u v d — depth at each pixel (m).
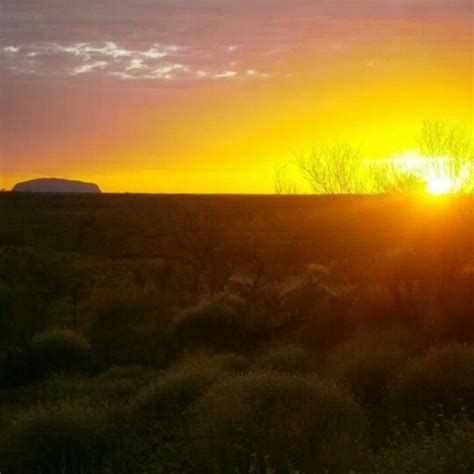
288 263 39.06
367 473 9.12
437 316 20.39
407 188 32.28
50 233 77.25
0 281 30.00
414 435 10.78
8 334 25.91
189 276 40.84
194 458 10.45
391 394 14.11
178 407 13.91
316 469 9.65
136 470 10.62
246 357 21.83
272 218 50.34
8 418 15.70
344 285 28.48
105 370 23.39
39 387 20.78
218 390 13.33
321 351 20.95
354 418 12.27
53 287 37.31
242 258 40.41
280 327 25.25
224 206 80.19
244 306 26.77
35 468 11.79
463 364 13.97
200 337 25.50
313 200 45.66
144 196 113.06
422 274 22.16
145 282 40.19
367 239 35.31
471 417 12.23
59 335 24.25
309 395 12.62
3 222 86.81
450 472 8.66
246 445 10.51
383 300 22.50
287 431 11.00
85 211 95.62
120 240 65.69
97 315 29.66
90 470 11.34
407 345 18.56
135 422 13.44
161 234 64.19
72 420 12.67
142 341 26.70
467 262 22.83
